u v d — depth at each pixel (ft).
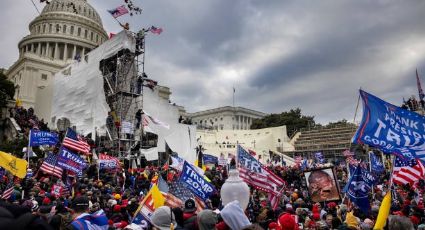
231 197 24.76
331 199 42.34
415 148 28.07
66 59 341.00
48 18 354.13
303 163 125.18
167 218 19.24
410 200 55.21
